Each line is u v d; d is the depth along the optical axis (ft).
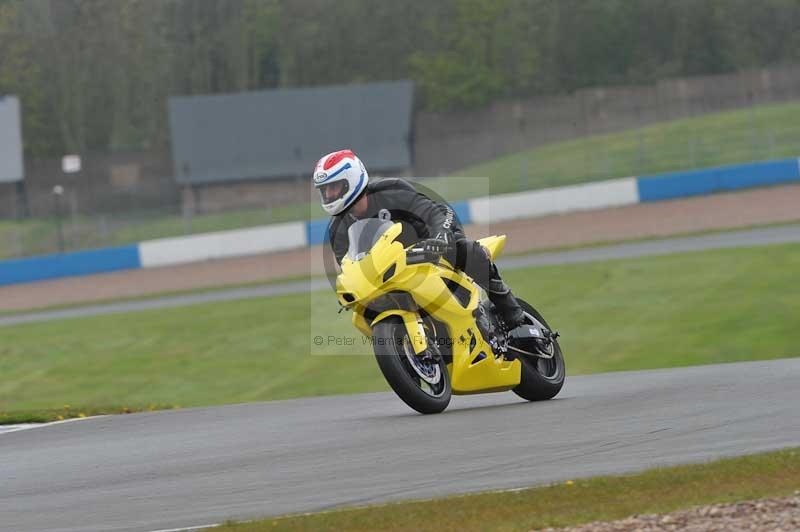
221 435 88.53
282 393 184.75
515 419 80.38
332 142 624.18
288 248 447.01
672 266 275.18
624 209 422.00
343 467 67.92
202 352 231.71
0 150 625.00
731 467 58.39
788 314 200.95
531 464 64.23
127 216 555.69
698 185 431.84
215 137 627.46
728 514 50.78
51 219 592.60
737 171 430.61
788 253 272.51
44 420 114.32
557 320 224.12
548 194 433.48
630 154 542.98
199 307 303.89
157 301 335.67
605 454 65.67
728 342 184.75
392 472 65.00
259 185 615.98
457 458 67.46
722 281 244.63
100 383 208.74
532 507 54.08
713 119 597.52
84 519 59.36
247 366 212.23
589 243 353.51
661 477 57.36
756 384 91.25
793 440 65.72
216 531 53.26
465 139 647.97
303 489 62.64
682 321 207.21
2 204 611.06
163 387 199.41
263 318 267.39
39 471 77.25
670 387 94.99
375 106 632.38
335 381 191.21
